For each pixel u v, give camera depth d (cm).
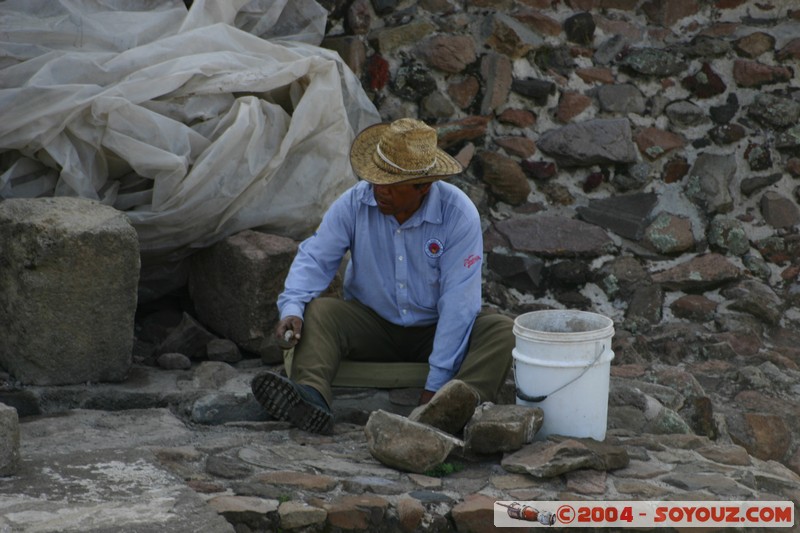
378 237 770
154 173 870
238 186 891
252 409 788
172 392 812
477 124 1102
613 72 1143
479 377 748
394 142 716
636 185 1116
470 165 1110
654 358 991
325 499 627
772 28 1169
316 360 752
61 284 786
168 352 889
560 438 706
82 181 860
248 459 685
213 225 906
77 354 809
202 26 943
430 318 793
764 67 1144
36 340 795
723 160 1129
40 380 804
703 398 865
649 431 800
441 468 678
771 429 882
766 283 1093
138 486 625
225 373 854
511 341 754
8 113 834
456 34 1123
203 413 778
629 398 817
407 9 1127
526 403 727
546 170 1109
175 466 667
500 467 688
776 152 1134
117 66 878
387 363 806
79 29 897
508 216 1101
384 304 787
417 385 801
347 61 1093
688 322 1052
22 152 863
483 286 1048
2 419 628
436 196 760
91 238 784
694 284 1072
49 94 840
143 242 891
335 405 801
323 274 781
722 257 1089
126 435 736
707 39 1156
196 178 870
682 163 1128
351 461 695
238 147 891
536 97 1117
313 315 770
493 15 1120
